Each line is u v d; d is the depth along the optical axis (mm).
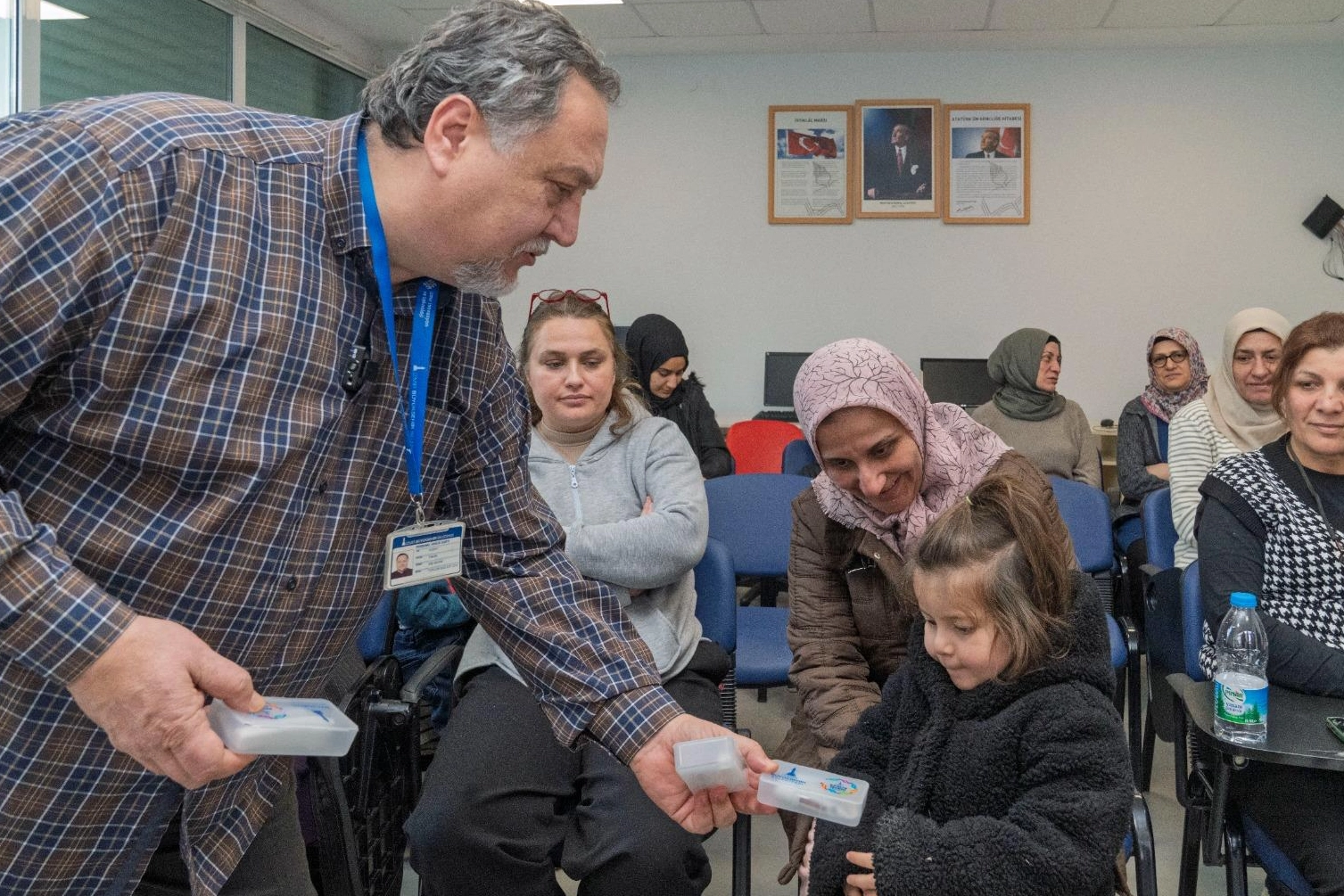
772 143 5977
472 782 1696
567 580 1296
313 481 978
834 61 5930
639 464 2168
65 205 802
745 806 1225
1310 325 1940
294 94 5426
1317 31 5375
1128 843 1527
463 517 1253
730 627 2215
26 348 797
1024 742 1290
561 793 1765
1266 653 1791
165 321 852
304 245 943
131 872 1017
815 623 1752
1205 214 5762
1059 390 5941
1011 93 5844
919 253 5957
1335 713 1664
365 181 963
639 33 5566
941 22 5309
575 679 1244
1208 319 5805
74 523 875
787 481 2826
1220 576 1941
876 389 1548
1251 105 5684
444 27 942
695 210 6090
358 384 990
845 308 6031
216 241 880
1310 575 1852
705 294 6125
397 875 1948
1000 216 5871
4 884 951
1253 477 1963
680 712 1224
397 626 2586
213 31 4707
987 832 1224
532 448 2195
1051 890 1179
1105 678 1312
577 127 943
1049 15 5164
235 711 861
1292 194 5691
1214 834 1664
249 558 944
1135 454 4391
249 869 1202
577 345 2094
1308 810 1576
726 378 6152
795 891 2357
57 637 778
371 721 1773
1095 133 5805
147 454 873
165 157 858
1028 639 1287
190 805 1042
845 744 1500
